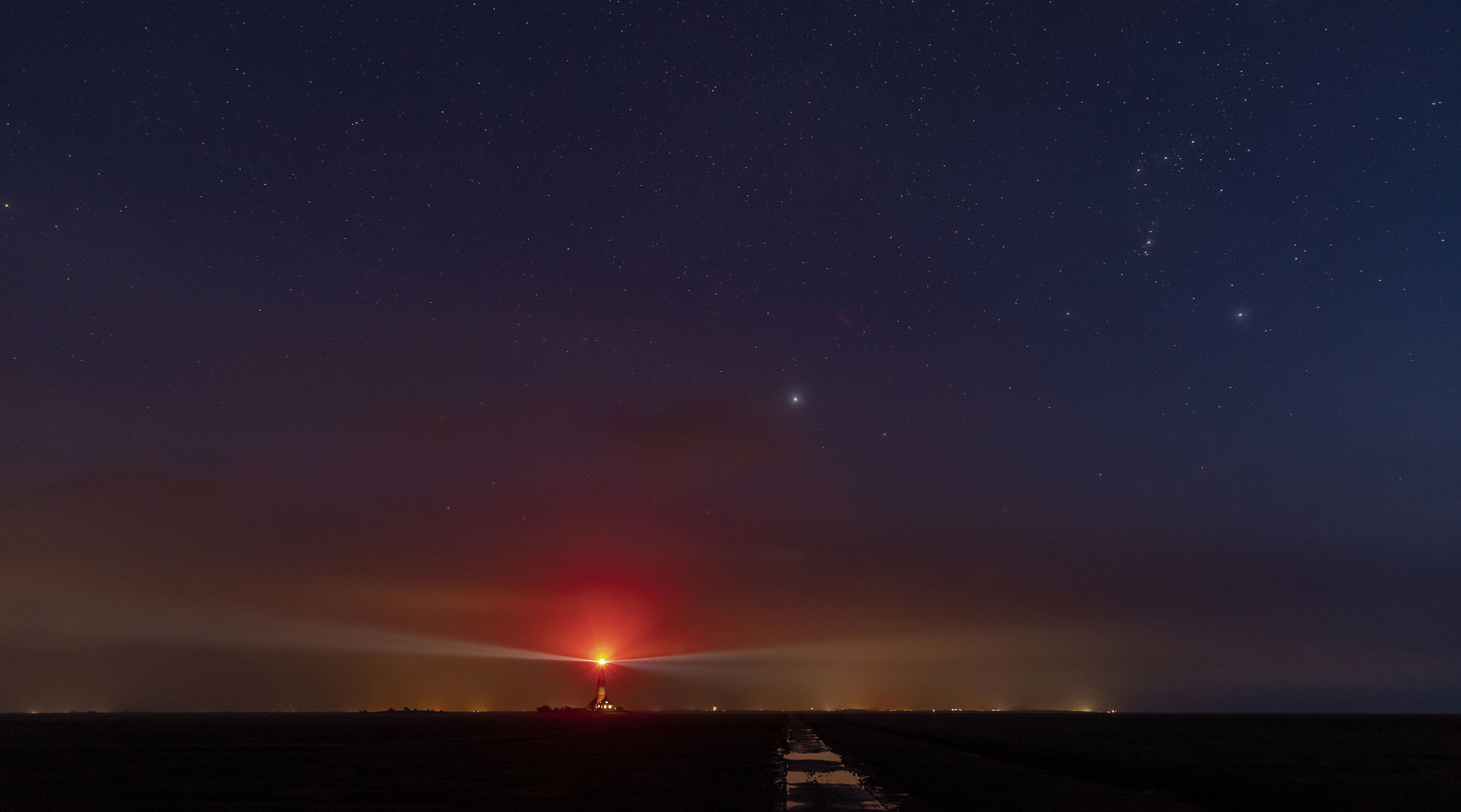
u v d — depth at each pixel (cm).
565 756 5175
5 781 3631
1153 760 4881
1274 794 3228
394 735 8694
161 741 7269
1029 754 5406
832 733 8756
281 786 3400
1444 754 5881
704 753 5353
